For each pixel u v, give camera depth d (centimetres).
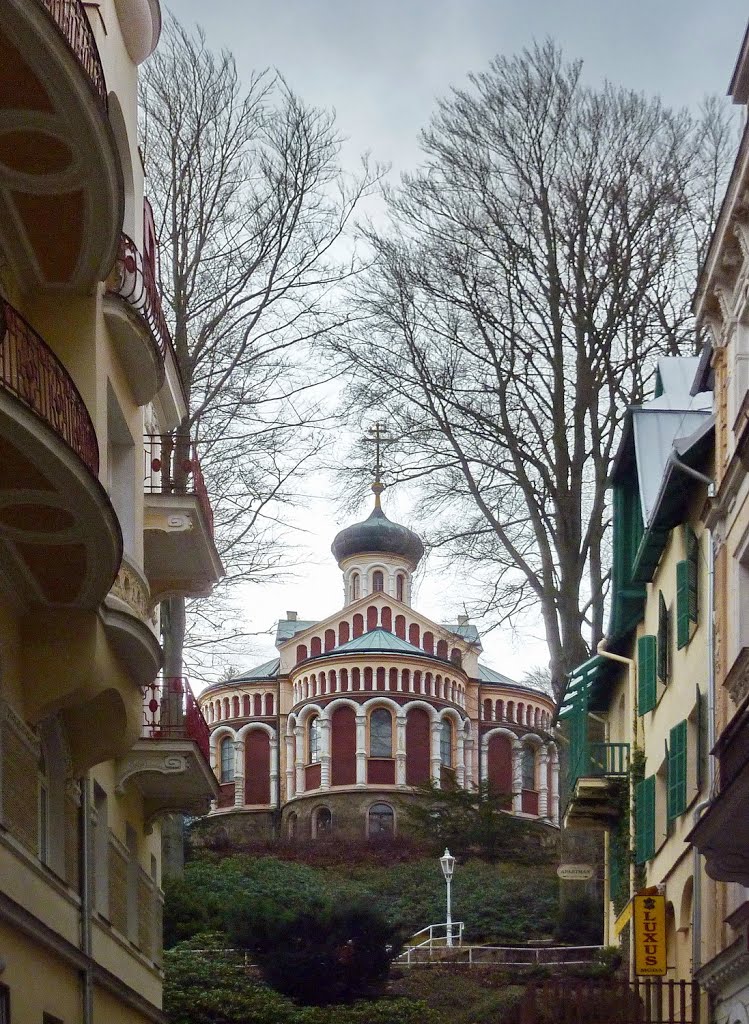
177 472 2408
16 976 1672
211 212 3731
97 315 1808
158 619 2852
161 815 2611
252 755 9644
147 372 2020
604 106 3716
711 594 2270
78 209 1644
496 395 3638
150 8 2114
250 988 3603
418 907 5259
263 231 3719
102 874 2217
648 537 2717
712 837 1692
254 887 5444
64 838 1966
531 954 4122
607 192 3659
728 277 2216
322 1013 3538
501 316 3666
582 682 3334
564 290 3641
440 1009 3678
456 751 9488
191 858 6544
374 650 9412
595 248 3644
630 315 3622
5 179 1595
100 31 1928
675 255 3650
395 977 3888
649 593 2955
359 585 10488
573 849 3569
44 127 1516
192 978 3622
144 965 2547
